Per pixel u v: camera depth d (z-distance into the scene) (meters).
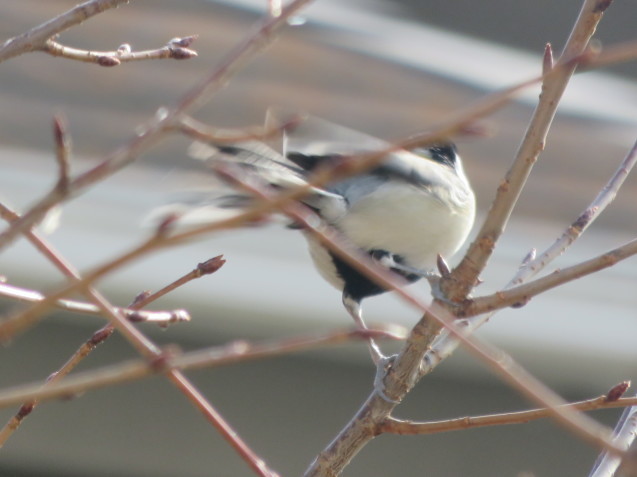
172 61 16.09
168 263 10.58
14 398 3.21
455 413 11.13
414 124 15.73
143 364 3.32
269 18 3.92
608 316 11.56
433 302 5.29
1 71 15.02
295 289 10.67
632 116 19.16
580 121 18.19
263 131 3.72
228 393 10.71
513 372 3.55
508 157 15.43
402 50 19.12
